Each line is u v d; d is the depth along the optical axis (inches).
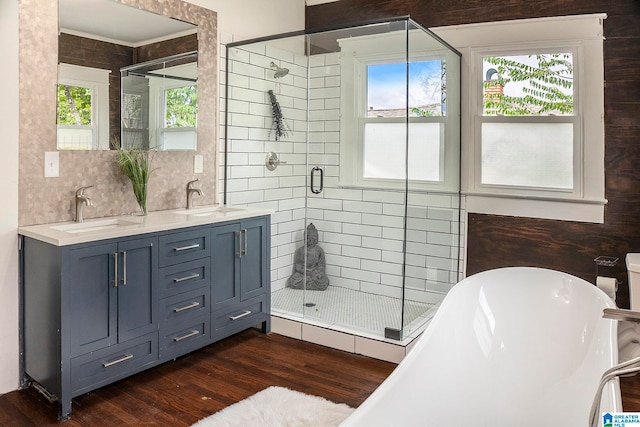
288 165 148.1
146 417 92.9
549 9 140.9
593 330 95.6
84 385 95.0
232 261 127.1
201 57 139.3
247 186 152.6
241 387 105.8
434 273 144.6
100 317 97.0
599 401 60.2
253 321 134.3
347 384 107.7
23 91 101.5
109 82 116.6
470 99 153.9
